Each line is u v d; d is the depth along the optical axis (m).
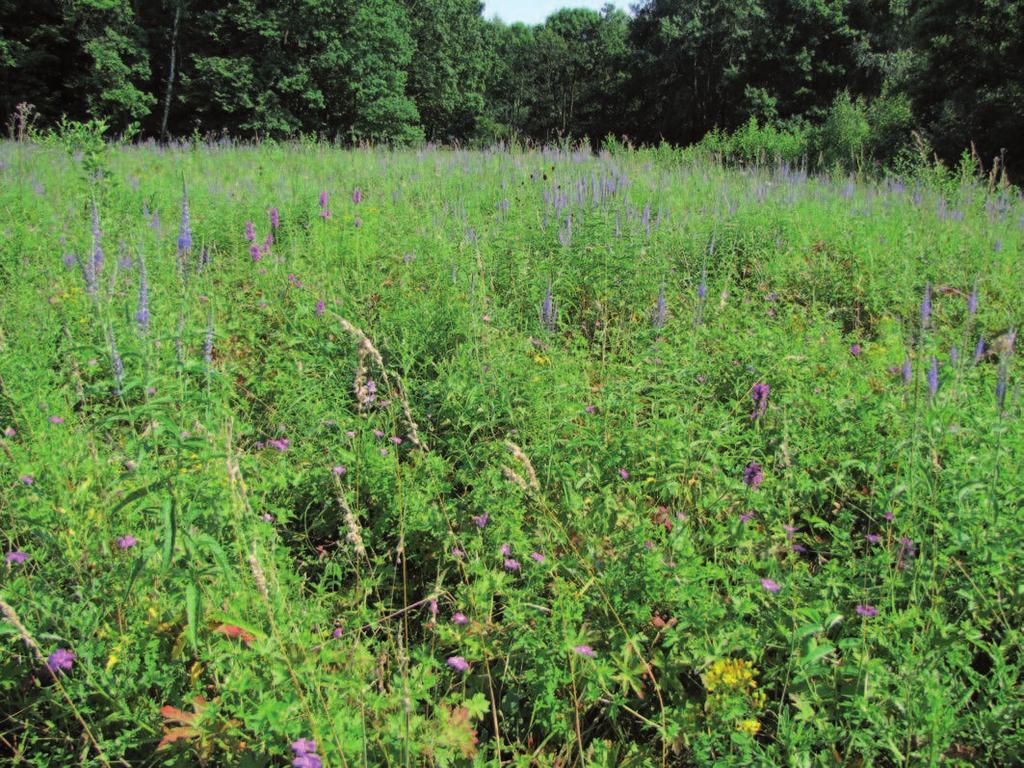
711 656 2.53
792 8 41.47
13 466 3.04
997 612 2.73
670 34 47.78
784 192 10.12
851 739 2.33
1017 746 2.25
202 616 2.46
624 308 5.64
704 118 48.53
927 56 26.64
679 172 13.30
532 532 3.20
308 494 3.71
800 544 3.42
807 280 6.70
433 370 4.71
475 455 3.72
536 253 6.27
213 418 3.22
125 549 2.76
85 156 7.04
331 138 33.75
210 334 3.32
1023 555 2.79
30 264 5.89
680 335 4.87
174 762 2.28
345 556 3.35
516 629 2.74
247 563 2.63
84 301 4.79
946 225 8.22
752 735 2.41
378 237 7.34
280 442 3.80
